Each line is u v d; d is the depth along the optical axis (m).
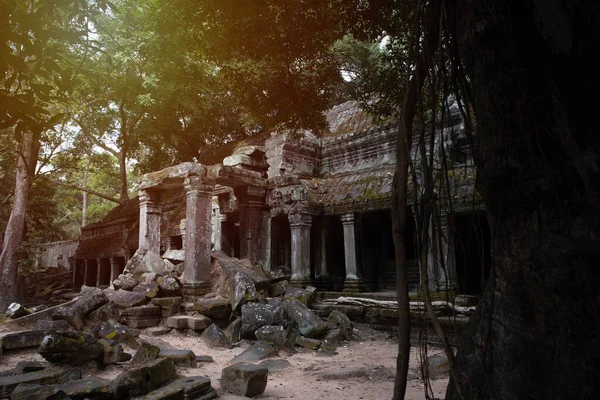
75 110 14.78
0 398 4.89
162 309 10.78
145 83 13.69
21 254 15.97
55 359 6.10
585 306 1.72
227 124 19.64
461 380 2.24
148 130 18.88
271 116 7.55
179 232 16.45
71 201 38.16
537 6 1.96
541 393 1.84
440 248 2.09
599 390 1.66
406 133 2.23
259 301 10.73
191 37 6.85
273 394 5.85
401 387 1.87
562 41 1.90
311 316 9.63
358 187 12.87
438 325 1.87
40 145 17.52
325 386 6.25
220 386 6.01
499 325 2.11
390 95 6.62
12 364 6.95
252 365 6.00
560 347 1.79
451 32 2.33
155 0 7.48
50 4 3.51
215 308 10.43
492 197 2.20
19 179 16.30
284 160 14.63
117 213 21.03
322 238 13.84
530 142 1.98
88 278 21.44
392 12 5.37
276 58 6.57
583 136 1.87
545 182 1.90
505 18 2.01
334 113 16.55
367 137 14.16
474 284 11.01
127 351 8.09
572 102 1.89
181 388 5.14
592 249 1.72
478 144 2.35
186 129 19.66
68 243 26.45
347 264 12.66
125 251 18.14
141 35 11.84
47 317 10.07
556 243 1.84
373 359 8.13
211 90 16.39
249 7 5.62
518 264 2.04
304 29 6.00
